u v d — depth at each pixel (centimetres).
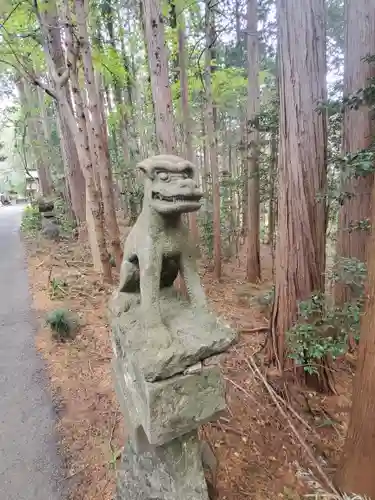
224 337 188
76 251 943
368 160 267
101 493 288
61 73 670
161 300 216
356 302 319
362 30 397
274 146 705
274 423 360
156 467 221
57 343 503
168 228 197
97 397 394
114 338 242
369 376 231
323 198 368
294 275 398
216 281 848
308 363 352
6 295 691
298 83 355
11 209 2192
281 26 358
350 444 256
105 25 980
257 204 836
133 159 1131
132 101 1253
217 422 352
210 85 742
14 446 336
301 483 294
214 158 788
